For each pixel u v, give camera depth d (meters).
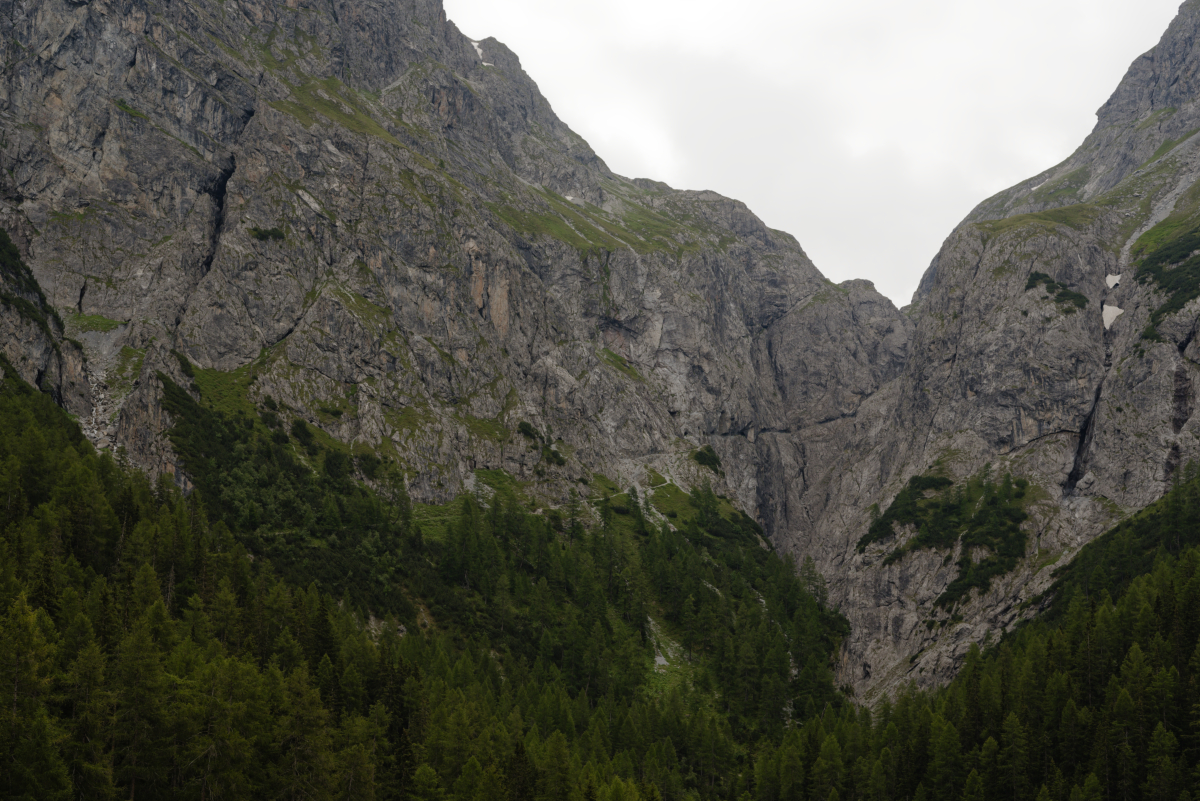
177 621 117.38
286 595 140.25
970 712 155.12
